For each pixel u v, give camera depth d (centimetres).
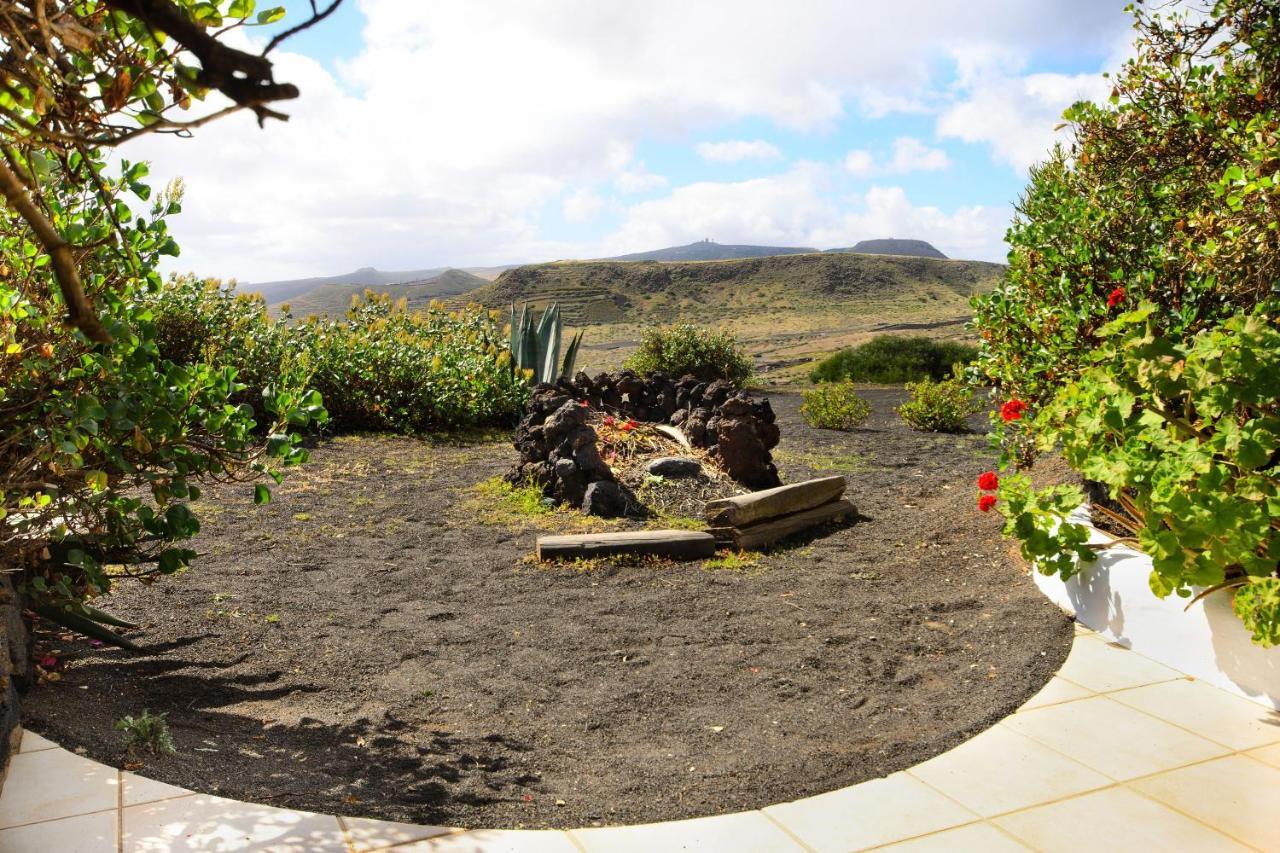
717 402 963
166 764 335
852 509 786
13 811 296
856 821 316
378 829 300
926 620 533
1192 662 440
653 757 371
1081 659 461
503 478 902
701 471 833
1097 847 298
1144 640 465
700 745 382
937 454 1120
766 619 540
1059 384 616
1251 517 365
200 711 396
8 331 323
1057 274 648
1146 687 427
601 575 625
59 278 110
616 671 465
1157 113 624
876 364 2109
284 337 1175
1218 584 421
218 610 533
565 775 354
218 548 668
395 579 613
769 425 883
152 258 366
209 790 318
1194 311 540
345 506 811
